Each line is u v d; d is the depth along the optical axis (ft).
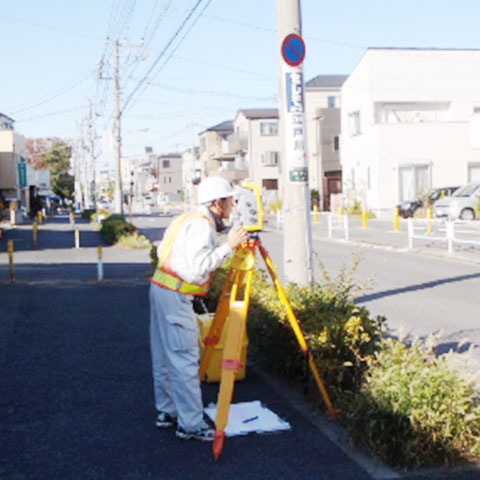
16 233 95.40
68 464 12.33
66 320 26.96
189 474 11.73
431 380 11.93
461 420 11.73
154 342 13.94
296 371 16.42
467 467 11.61
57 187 301.63
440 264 44.06
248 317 18.33
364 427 12.21
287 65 22.52
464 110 116.98
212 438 13.28
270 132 187.42
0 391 17.11
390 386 11.95
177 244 12.84
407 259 47.67
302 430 13.73
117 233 71.87
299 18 23.32
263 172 187.52
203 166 233.14
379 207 110.42
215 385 17.17
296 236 23.22
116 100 105.19
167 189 334.65
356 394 13.05
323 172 151.84
